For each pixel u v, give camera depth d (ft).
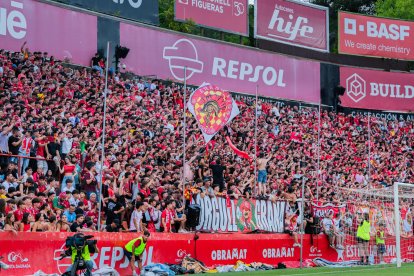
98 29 160.45
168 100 165.48
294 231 131.95
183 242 109.60
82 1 161.48
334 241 140.05
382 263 147.13
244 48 198.39
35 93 127.13
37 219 90.68
